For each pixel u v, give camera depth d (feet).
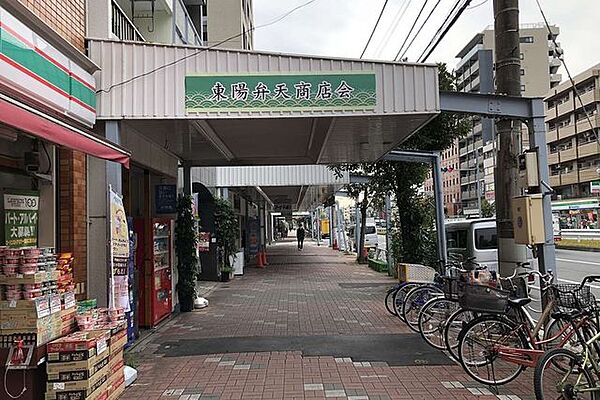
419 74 23.03
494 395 17.67
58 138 14.12
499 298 18.72
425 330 24.68
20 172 19.89
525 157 24.13
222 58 22.45
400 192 45.85
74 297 17.53
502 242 25.39
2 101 12.05
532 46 224.33
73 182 22.07
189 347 25.36
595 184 148.77
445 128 42.80
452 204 265.95
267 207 138.72
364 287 49.14
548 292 19.27
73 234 21.93
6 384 15.02
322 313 34.65
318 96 22.68
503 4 25.36
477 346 18.99
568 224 179.83
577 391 15.42
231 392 18.34
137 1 39.68
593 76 171.12
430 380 19.43
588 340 16.34
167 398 17.87
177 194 36.70
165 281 33.47
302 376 20.08
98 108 21.91
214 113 22.30
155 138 30.22
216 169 63.93
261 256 76.69
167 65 22.27
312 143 34.50
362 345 25.14
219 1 112.68
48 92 17.72
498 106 24.38
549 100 201.26
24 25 16.56
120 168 21.59
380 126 27.04
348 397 17.61
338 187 76.95
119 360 17.99
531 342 18.38
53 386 15.15
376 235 133.28
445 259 38.45
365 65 22.89
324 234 192.44
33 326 14.93
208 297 43.93
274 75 22.58
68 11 21.77
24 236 19.81
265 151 37.96
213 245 56.34
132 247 26.16
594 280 19.01
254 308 37.60
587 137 180.04
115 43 22.11
